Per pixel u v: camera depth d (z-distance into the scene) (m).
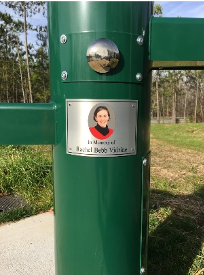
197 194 3.42
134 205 1.26
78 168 1.19
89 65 1.10
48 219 2.64
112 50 1.07
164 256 2.03
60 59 1.17
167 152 6.65
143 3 1.13
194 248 2.15
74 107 1.16
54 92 1.24
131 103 1.17
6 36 16.11
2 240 2.27
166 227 2.42
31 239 2.28
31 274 1.85
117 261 1.27
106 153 1.17
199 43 1.20
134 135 1.20
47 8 1.22
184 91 26.44
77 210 1.23
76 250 1.27
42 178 3.48
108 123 1.15
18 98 20.36
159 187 3.67
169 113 35.28
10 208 2.89
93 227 1.23
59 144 1.24
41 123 1.23
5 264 1.95
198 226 2.53
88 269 1.27
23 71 18.05
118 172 1.19
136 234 1.31
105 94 1.13
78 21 1.10
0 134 1.21
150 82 1.30
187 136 9.48
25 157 3.80
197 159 5.79
